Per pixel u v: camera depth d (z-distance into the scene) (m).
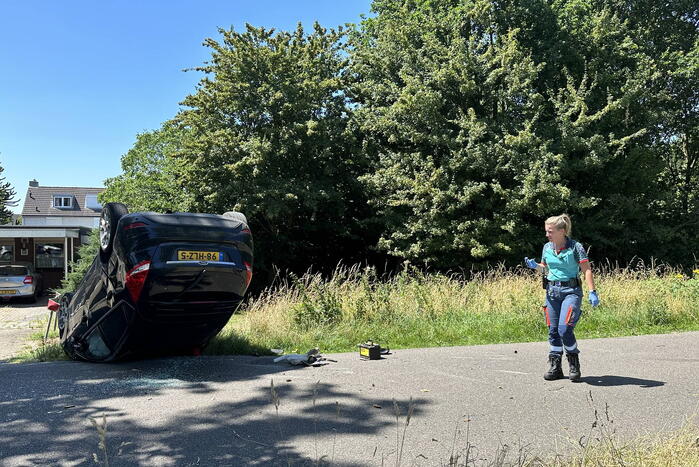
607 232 21.28
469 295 10.27
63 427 4.12
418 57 20.53
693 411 4.38
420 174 19.14
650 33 24.95
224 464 3.43
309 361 6.32
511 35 18.92
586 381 5.38
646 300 9.74
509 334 8.13
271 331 8.14
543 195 18.02
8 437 3.91
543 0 20.95
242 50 20.16
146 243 5.88
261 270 22.08
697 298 9.95
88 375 5.87
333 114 21.80
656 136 24.64
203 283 6.07
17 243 30.41
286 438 3.88
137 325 6.10
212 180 20.34
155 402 4.78
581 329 8.48
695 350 6.82
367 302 9.21
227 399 4.85
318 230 23.00
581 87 19.52
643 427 4.02
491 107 20.02
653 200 22.55
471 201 19.22
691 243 22.98
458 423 4.18
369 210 22.62
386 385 5.29
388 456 3.55
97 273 6.75
